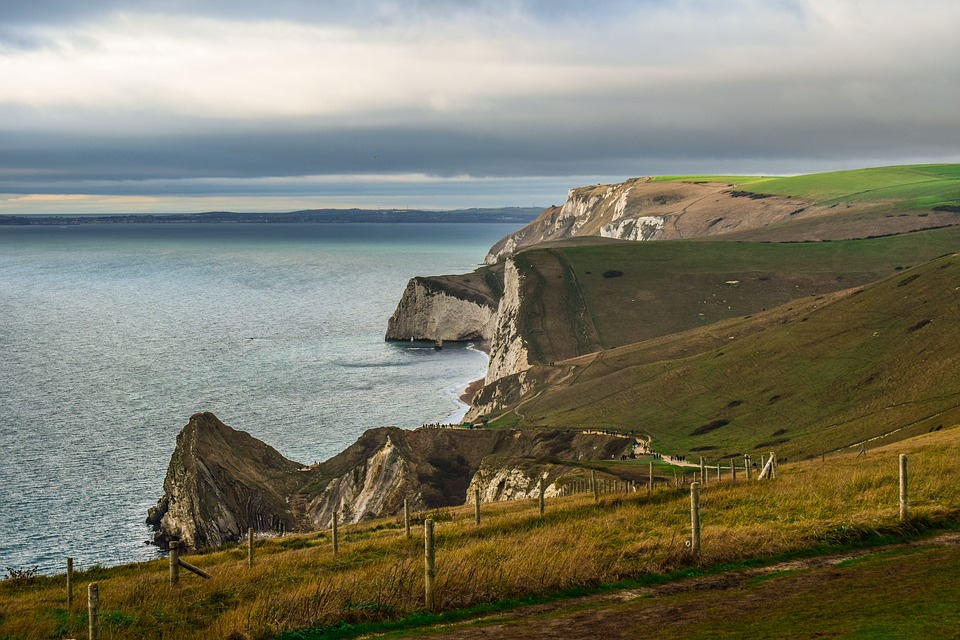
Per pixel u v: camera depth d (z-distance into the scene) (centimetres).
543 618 2050
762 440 11525
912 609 1788
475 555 2664
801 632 1725
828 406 12194
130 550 8675
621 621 1961
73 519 9512
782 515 3014
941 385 11181
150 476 11088
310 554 3412
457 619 2128
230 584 2656
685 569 2386
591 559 2442
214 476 9750
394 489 10406
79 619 2366
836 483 3472
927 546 2414
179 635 2130
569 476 8356
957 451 4531
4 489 10488
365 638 2038
